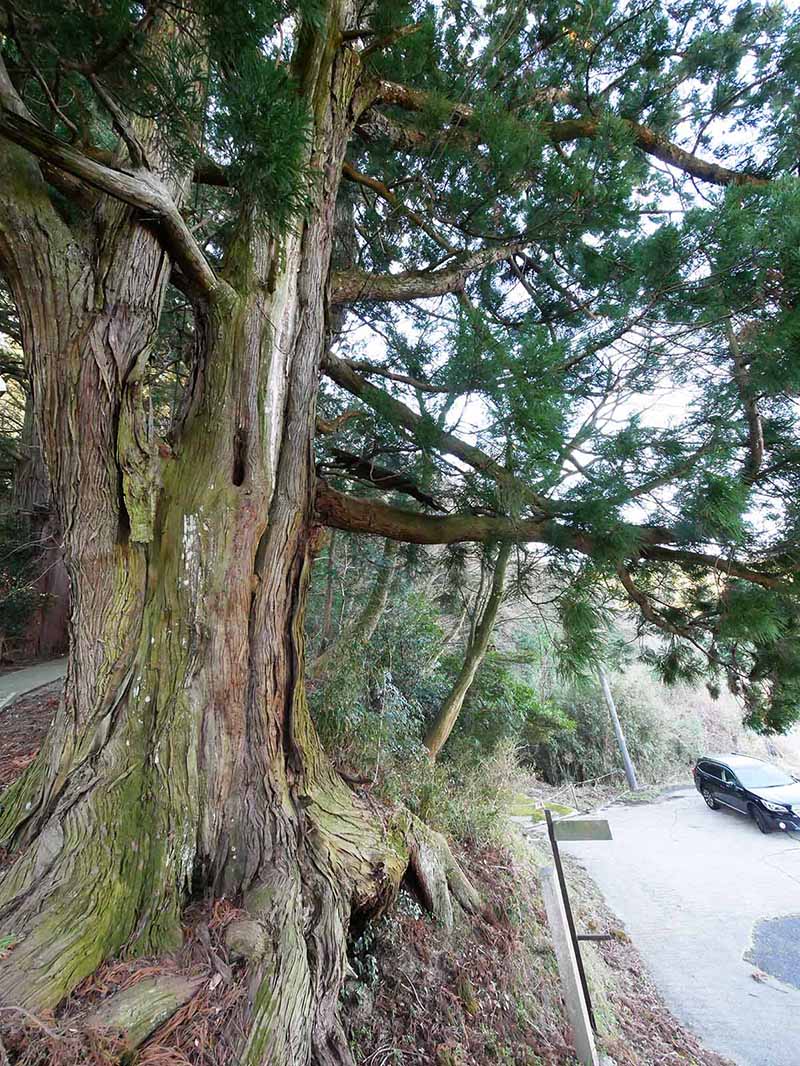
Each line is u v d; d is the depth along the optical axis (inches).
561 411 107.3
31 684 279.4
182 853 82.3
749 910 277.9
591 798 527.2
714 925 263.7
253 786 93.9
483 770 266.8
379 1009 111.0
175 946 73.0
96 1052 54.2
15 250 85.4
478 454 126.7
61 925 68.5
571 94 161.8
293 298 113.9
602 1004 187.0
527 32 155.6
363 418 161.6
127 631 91.4
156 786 84.4
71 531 92.4
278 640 104.8
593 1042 135.2
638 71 159.6
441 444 126.3
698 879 319.9
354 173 148.3
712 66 152.0
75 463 90.4
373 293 144.4
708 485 105.8
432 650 302.8
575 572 126.7
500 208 139.1
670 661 149.4
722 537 112.7
